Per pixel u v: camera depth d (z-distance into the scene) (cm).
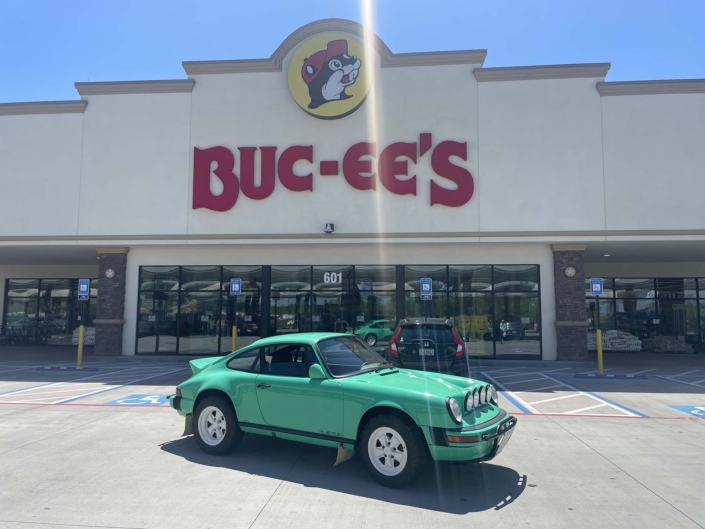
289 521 494
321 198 1861
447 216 1820
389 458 589
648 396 1215
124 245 1928
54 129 1955
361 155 1856
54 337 2688
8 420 924
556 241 1798
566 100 1809
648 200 1755
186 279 1981
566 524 491
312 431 636
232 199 1880
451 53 1847
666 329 2395
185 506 528
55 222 1931
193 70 1928
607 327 2430
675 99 1767
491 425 588
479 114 1834
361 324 1906
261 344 710
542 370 1684
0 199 1947
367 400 598
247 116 1903
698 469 666
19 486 584
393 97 1862
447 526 484
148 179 1919
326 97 1862
